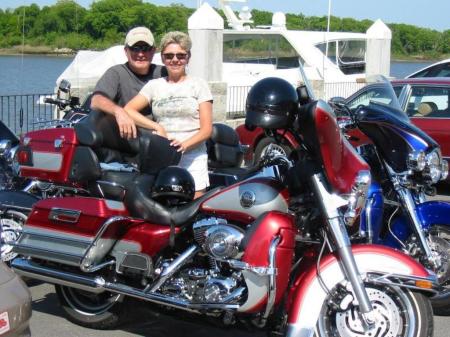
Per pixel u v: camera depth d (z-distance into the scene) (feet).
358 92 20.10
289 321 12.80
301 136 12.89
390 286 12.68
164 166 14.58
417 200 16.37
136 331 15.76
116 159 15.38
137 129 14.93
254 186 13.20
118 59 39.47
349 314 12.82
